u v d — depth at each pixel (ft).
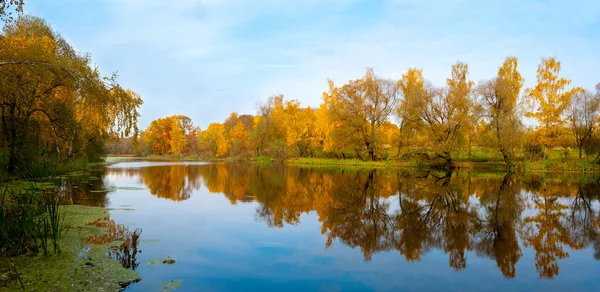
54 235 23.81
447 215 40.68
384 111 137.08
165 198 50.57
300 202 48.80
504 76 110.52
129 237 28.73
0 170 44.47
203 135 257.75
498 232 32.99
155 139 269.85
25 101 43.09
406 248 27.43
